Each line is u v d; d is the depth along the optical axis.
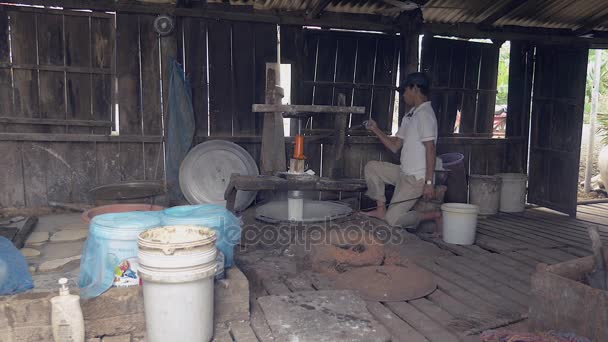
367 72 5.98
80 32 5.08
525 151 6.80
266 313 2.69
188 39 5.37
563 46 6.09
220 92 5.54
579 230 5.29
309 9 5.61
